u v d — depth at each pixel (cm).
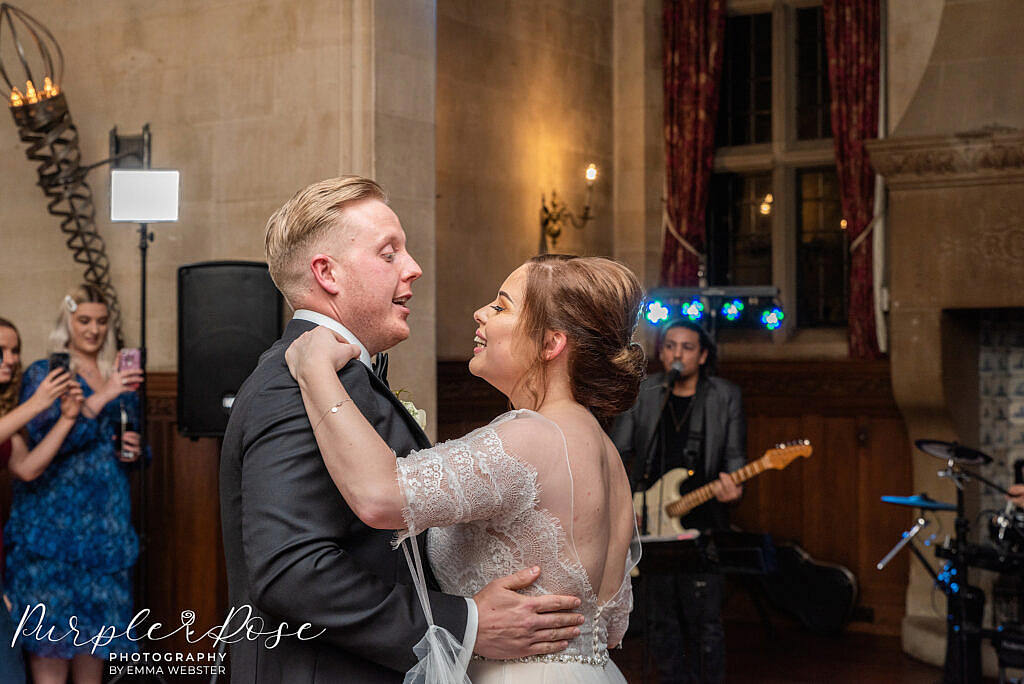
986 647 612
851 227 701
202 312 490
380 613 178
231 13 539
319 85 514
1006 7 623
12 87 539
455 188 641
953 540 539
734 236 777
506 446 180
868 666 604
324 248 197
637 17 764
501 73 675
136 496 556
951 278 615
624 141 769
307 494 177
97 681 461
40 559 450
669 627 479
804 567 689
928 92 629
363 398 186
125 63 568
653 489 494
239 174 536
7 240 596
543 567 184
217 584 536
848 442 696
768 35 764
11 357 454
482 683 187
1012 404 665
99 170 571
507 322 200
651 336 752
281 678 186
